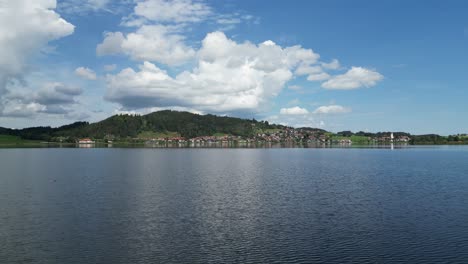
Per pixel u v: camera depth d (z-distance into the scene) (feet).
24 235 122.72
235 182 251.80
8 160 490.49
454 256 103.40
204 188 222.48
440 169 358.84
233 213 152.66
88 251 107.65
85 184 240.12
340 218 143.84
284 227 131.03
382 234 122.72
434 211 155.84
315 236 120.57
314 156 627.46
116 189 217.77
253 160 513.04
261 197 189.67
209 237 119.96
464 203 172.96
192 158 559.79
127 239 118.01
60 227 131.75
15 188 221.87
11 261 100.53
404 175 301.02
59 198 186.91
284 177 285.64
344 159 533.96
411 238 118.62
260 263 98.84
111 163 439.22
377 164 430.61
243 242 114.93
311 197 189.88
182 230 127.75
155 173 315.99
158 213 152.76
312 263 98.99
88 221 140.05
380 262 99.50
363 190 213.66
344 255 104.42
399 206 166.30
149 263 98.78
